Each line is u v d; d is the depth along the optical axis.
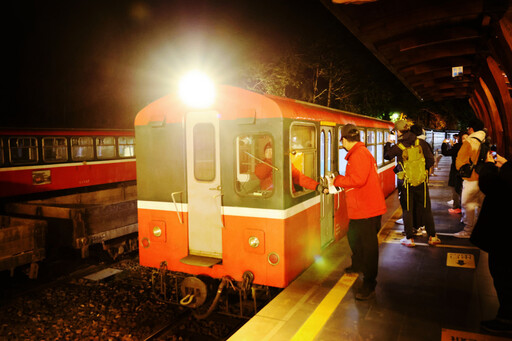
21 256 6.68
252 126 4.55
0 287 7.00
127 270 7.73
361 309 4.12
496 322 3.54
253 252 4.62
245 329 3.79
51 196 12.55
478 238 3.61
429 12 6.69
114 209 8.20
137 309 5.73
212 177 4.89
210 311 4.78
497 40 7.17
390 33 7.36
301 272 4.99
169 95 5.10
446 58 11.02
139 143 5.33
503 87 9.58
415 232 6.78
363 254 4.38
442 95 18.25
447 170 18.50
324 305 4.23
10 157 10.98
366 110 21.89
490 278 4.85
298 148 4.98
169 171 5.14
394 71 10.94
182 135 5.00
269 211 4.50
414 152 6.02
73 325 5.41
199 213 4.97
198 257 4.95
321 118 5.65
